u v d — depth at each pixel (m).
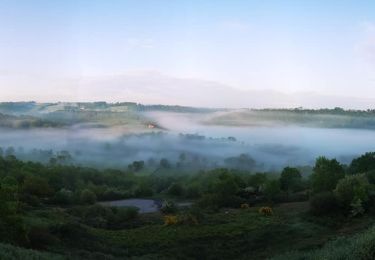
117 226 71.88
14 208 43.72
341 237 46.88
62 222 61.16
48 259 35.03
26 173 114.06
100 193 114.19
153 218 76.81
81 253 46.94
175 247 56.56
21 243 43.03
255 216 69.81
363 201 63.38
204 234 60.66
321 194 67.38
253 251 54.69
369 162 96.94
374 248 30.88
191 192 114.81
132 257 50.19
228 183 89.25
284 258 42.94
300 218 64.62
